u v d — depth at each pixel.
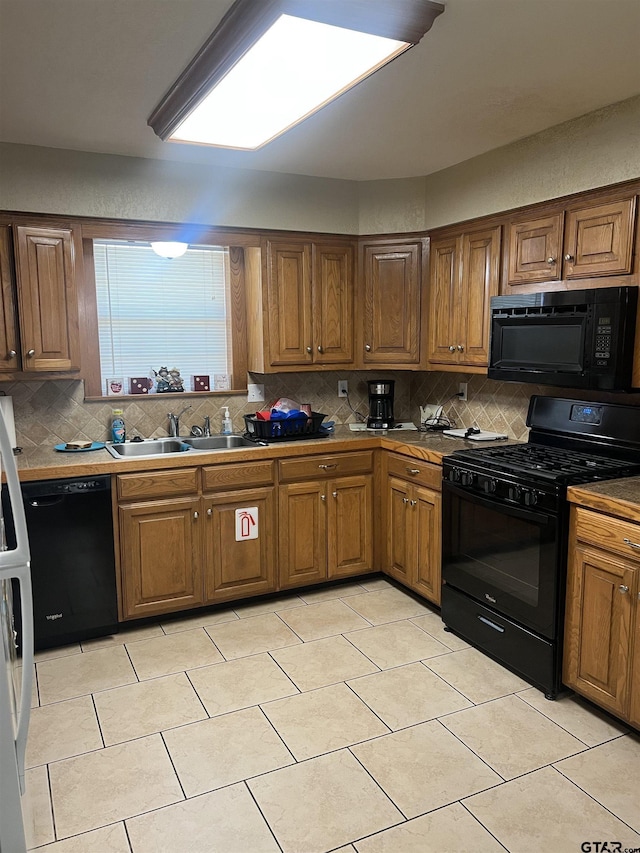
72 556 2.99
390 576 3.77
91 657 2.94
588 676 2.41
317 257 3.75
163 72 2.23
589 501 2.34
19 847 1.12
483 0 1.76
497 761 2.19
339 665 2.84
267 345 3.68
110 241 3.62
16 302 3.04
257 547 3.43
